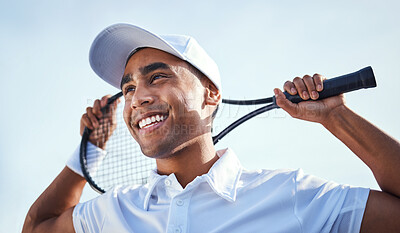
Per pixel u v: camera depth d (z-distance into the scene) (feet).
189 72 6.23
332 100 6.00
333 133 5.99
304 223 5.39
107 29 6.56
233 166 6.03
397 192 5.39
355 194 5.59
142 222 5.75
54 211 7.03
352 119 5.84
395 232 5.32
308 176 5.87
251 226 5.41
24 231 6.87
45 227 6.67
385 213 5.39
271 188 5.73
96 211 6.18
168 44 6.04
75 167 7.45
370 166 5.64
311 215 5.46
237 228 5.40
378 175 5.54
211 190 5.71
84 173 7.27
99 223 6.04
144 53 6.36
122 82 6.44
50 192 7.20
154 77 6.16
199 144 6.04
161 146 5.76
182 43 6.41
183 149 5.90
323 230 5.42
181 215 5.47
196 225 5.45
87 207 6.37
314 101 6.03
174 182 5.81
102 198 6.30
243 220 5.43
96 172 7.59
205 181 5.74
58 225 6.56
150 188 5.93
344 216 5.50
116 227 5.81
